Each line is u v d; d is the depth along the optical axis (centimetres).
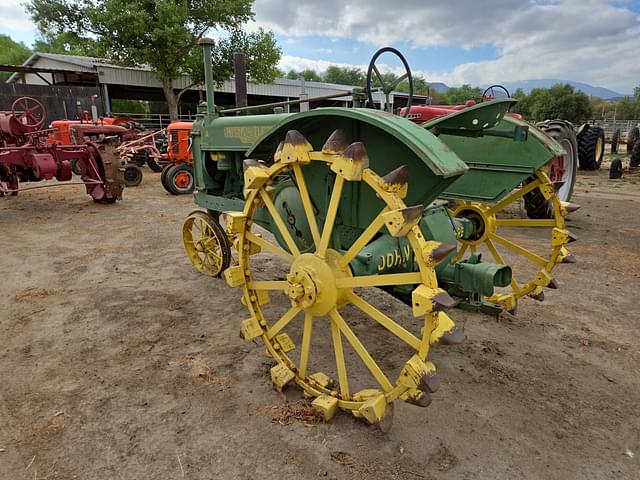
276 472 195
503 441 216
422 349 190
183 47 1759
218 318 349
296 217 278
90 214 723
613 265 474
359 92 309
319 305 222
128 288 410
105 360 288
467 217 368
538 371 277
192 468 198
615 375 274
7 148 700
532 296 338
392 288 292
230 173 423
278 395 250
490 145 331
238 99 430
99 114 1878
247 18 1914
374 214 223
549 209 620
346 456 204
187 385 260
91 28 1822
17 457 204
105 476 194
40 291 401
